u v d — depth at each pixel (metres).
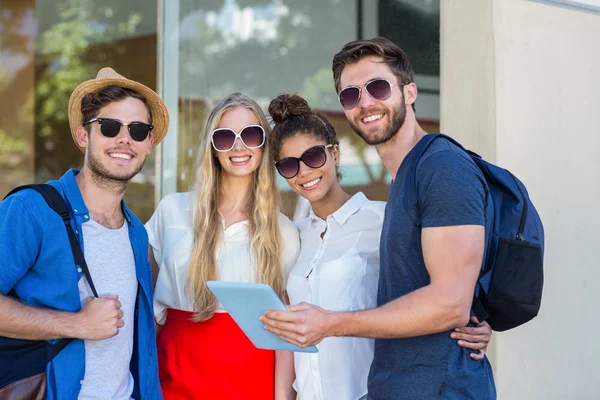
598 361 3.58
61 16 5.56
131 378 2.47
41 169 5.96
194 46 4.88
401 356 2.14
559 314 3.45
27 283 2.22
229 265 2.79
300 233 2.96
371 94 2.32
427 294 1.98
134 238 2.51
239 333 2.75
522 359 3.31
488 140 3.27
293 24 4.89
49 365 2.19
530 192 3.35
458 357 2.09
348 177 4.64
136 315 2.50
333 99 4.77
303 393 2.70
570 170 3.49
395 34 4.46
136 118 2.40
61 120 5.84
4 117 5.91
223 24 4.93
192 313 2.78
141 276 2.51
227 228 2.83
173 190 4.85
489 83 3.27
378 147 2.41
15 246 2.14
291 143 2.75
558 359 3.43
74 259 2.27
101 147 2.35
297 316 1.95
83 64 5.61
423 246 2.05
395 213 2.17
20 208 2.19
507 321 2.20
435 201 2.02
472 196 2.01
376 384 2.20
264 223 2.81
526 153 3.34
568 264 3.48
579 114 3.53
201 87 4.91
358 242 2.71
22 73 5.86
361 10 4.64
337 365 2.65
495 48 3.26
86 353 2.28
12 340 2.13
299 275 2.75
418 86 4.34
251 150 2.78
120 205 2.52
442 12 3.48
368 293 2.65
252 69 5.00
